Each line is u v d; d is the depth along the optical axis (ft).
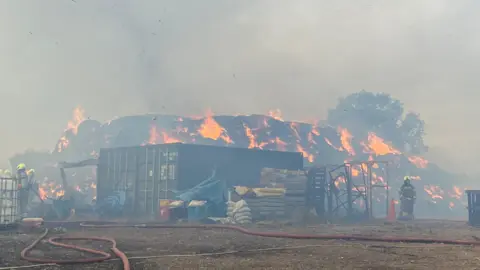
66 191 112.78
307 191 100.42
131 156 107.04
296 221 89.56
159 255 39.32
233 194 91.45
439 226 82.07
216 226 71.10
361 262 35.58
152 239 53.26
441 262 35.73
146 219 94.99
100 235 58.08
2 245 45.80
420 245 48.42
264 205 92.02
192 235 58.80
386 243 50.34
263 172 101.35
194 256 38.75
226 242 49.96
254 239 53.83
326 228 74.54
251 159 107.34
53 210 95.40
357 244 48.65
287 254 40.24
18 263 34.68
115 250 40.63
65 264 34.27
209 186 94.48
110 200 104.06
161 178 100.12
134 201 103.81
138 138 157.28
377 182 156.25
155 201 100.42
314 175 103.96
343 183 148.87
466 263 35.22
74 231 64.39
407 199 104.27
